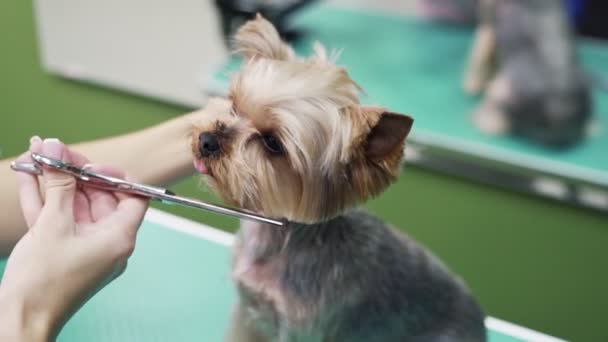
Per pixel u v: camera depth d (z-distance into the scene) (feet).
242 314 3.47
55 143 2.32
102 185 2.30
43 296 1.90
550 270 5.94
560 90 5.08
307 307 3.12
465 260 6.24
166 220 4.24
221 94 6.19
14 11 7.20
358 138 2.50
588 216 5.56
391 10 5.38
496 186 5.77
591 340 6.05
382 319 3.20
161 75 6.62
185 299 3.71
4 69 7.70
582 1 4.71
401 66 5.55
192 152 2.92
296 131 2.62
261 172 2.73
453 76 5.43
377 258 3.20
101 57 6.92
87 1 6.62
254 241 3.27
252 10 5.57
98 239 2.08
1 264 3.78
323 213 2.78
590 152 5.25
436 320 3.28
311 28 5.65
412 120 2.39
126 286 3.76
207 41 6.13
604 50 4.83
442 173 5.90
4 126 7.92
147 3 6.27
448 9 5.19
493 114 5.40
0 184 2.90
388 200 6.25
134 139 3.26
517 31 5.01
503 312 6.31
